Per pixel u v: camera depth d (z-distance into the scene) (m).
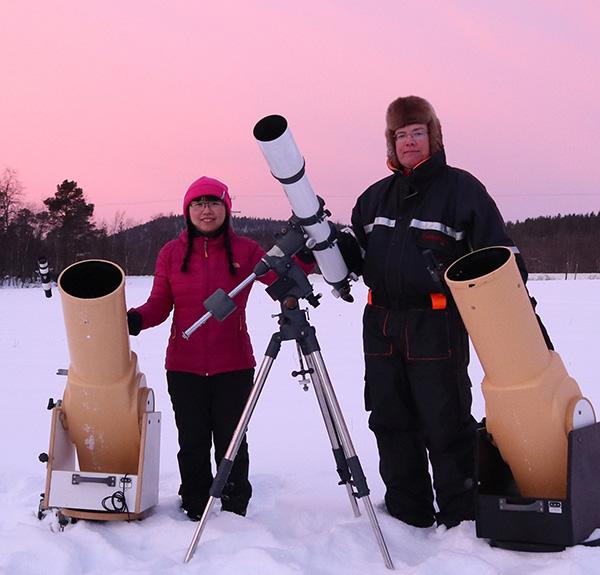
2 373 8.19
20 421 5.83
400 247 3.44
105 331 3.29
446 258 3.40
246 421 3.18
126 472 3.66
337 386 7.29
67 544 3.07
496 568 2.80
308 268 3.58
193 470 3.75
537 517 3.04
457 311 3.44
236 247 3.82
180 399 3.78
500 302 2.88
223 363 3.75
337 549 3.06
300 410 6.29
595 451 3.12
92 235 62.19
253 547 2.98
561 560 2.86
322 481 4.34
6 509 3.76
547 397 2.99
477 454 3.16
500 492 3.42
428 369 3.40
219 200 3.78
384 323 3.51
